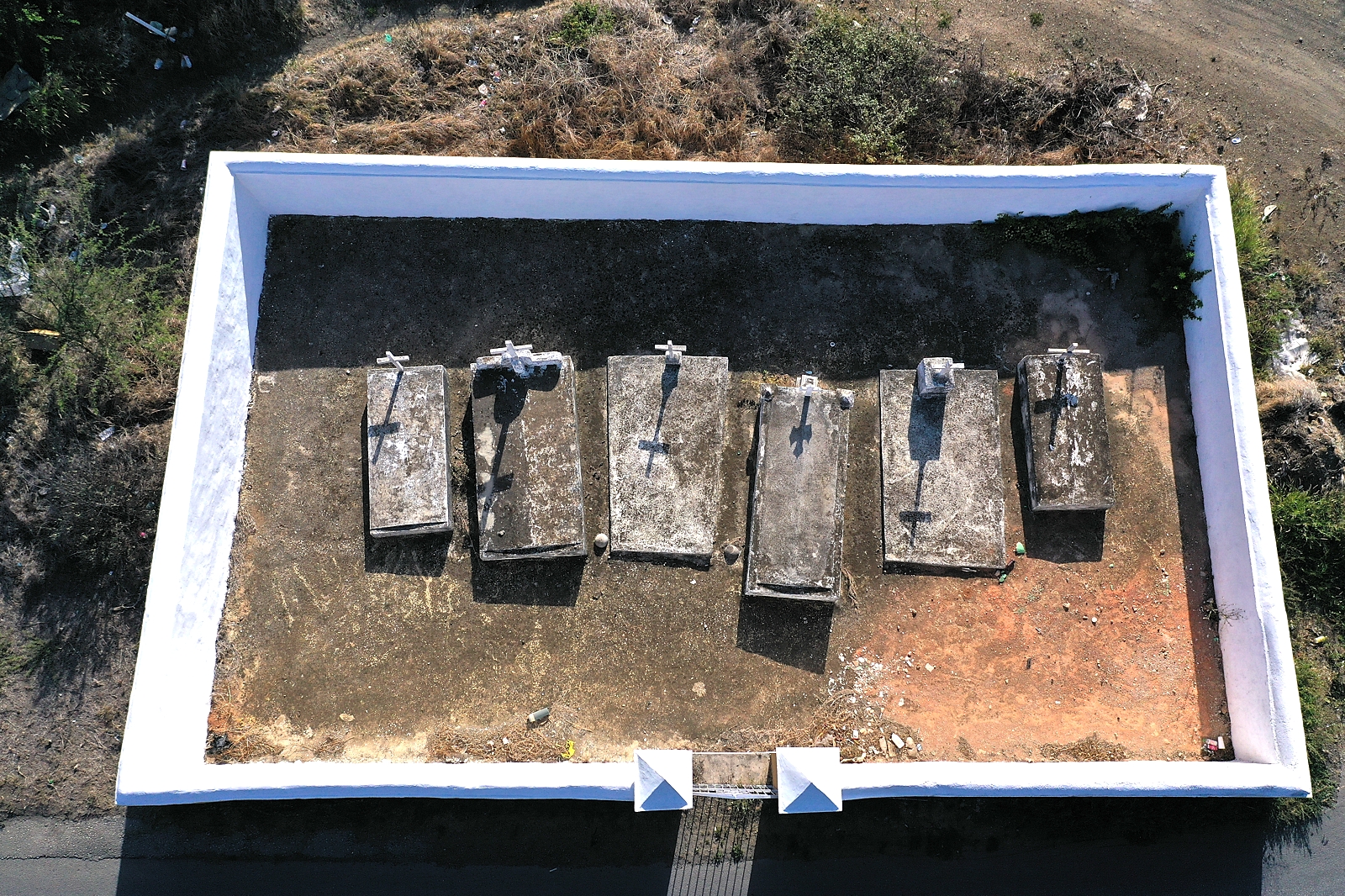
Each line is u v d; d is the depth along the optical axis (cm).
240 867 1038
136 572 1101
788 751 790
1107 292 969
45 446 1129
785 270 977
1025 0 1262
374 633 880
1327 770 1062
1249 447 852
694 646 878
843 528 896
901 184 909
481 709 864
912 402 919
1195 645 890
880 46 1160
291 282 972
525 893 1023
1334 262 1191
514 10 1288
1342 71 1234
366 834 1038
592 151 1168
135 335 1134
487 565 892
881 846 1021
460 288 975
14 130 1226
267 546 904
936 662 882
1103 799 1026
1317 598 1107
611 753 849
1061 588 900
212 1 1250
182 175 1215
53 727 1075
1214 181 907
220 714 857
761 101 1199
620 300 973
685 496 891
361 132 1203
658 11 1270
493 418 898
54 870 1045
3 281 1133
